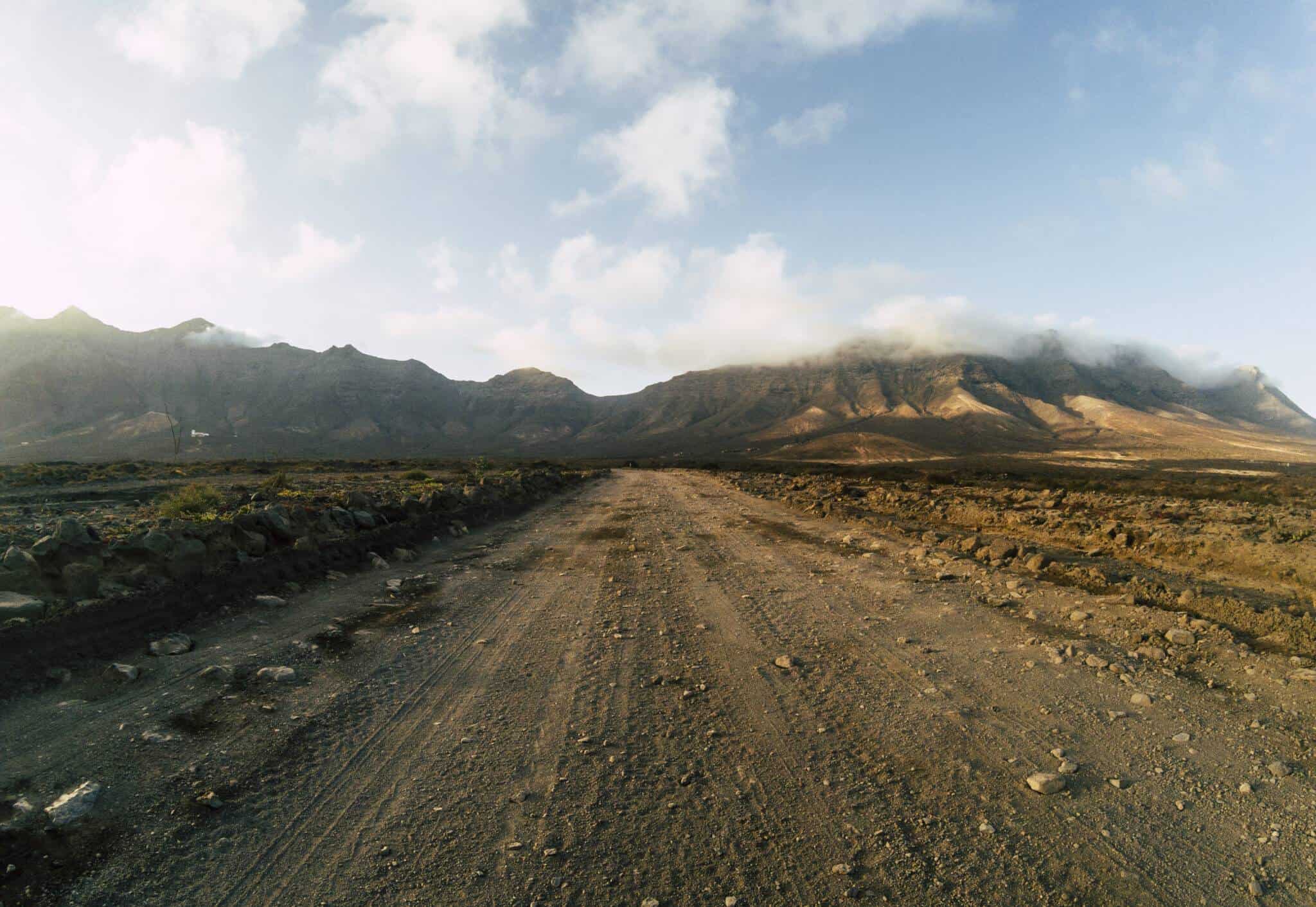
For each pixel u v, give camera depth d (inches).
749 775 168.9
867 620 318.3
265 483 866.8
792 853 136.5
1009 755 179.5
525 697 221.8
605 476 2247.8
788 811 152.5
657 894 123.7
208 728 189.3
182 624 279.7
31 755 167.2
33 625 225.9
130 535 342.6
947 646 276.8
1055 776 163.0
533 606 349.1
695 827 145.6
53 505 735.1
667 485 1579.7
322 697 217.2
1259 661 248.5
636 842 139.9
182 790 156.0
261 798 155.3
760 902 121.7
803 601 359.6
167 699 206.2
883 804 155.5
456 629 301.7
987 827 144.8
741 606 349.1
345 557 435.8
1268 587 371.9
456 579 417.4
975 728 196.7
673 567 466.3
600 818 148.7
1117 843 139.5
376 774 168.2
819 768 172.9
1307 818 148.4
